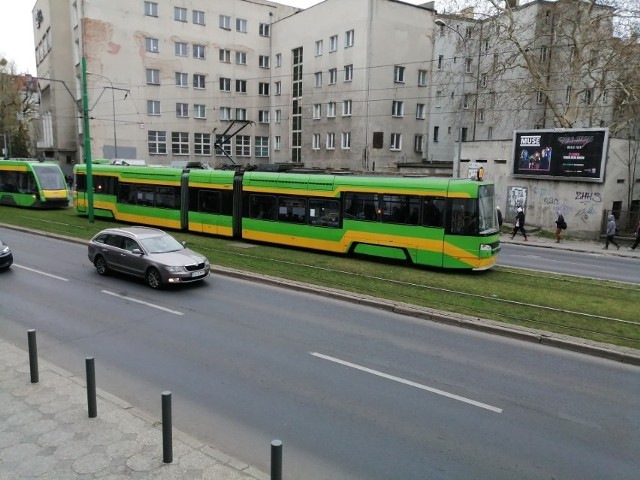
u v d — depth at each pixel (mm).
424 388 7742
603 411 7125
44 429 6004
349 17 43656
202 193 24062
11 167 34781
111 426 6105
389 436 6266
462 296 13289
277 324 10867
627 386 8031
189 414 6711
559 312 11961
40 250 19594
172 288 13969
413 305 12109
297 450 5891
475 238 16297
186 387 7570
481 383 8000
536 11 38719
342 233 19078
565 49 36250
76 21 50656
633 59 31062
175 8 50875
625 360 9117
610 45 31453
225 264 16859
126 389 7445
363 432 6348
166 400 5289
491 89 37656
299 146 52031
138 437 5871
